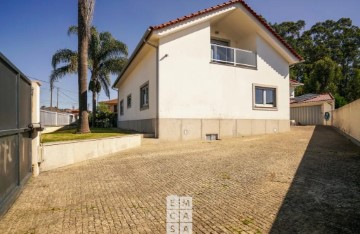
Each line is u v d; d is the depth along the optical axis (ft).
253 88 49.93
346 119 42.32
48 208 13.30
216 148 33.73
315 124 77.97
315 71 144.77
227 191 15.53
